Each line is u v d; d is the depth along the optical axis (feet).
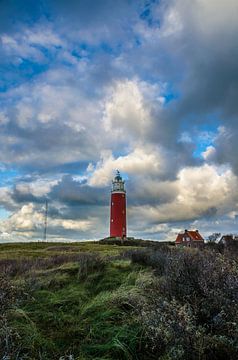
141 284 22.72
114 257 49.88
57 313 20.11
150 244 201.46
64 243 208.03
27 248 167.22
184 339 12.65
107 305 20.30
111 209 295.48
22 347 14.12
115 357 14.46
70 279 30.42
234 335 12.69
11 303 17.84
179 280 17.58
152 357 14.11
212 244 47.11
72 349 15.15
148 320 14.15
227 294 14.79
